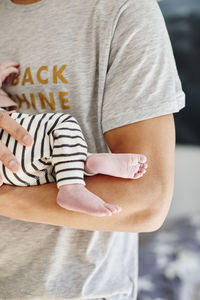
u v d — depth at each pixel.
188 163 2.68
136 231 0.92
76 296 1.02
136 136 0.96
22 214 0.94
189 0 2.57
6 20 1.19
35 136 0.93
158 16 1.02
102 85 1.02
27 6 1.16
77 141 0.90
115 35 1.01
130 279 1.14
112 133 0.99
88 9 1.06
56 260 1.04
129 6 1.01
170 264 2.21
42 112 1.11
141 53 0.98
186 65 2.62
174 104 0.97
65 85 1.07
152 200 0.90
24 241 1.05
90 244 1.04
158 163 0.94
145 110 0.96
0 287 1.07
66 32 1.09
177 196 2.70
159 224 0.92
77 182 0.87
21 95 1.14
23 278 1.05
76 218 0.90
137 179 0.92
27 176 0.94
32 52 1.13
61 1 1.11
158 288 2.11
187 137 2.68
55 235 1.03
